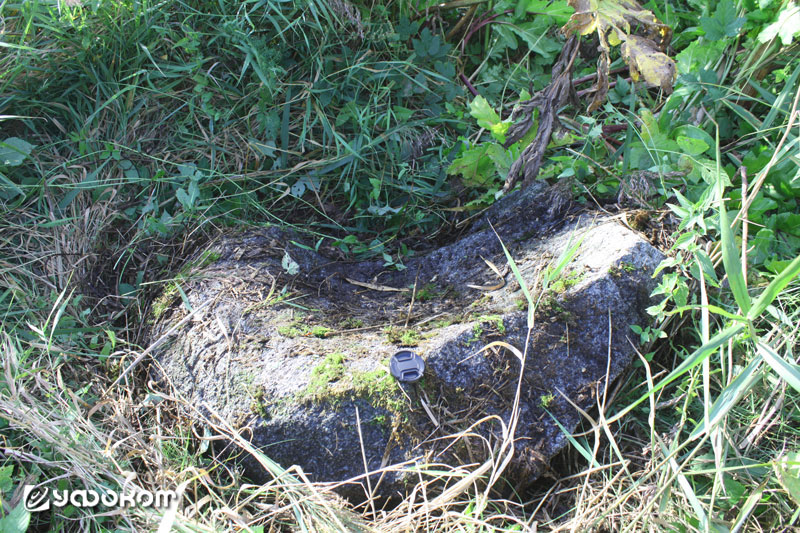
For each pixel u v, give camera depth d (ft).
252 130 9.55
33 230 8.33
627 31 7.70
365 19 10.10
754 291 7.53
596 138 9.29
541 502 6.34
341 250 9.00
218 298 7.60
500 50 10.92
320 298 8.00
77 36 8.77
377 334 7.26
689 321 7.52
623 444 6.89
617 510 6.24
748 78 9.15
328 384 6.51
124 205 8.93
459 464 6.40
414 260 8.75
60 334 7.51
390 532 5.92
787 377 5.33
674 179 8.39
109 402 6.81
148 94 9.30
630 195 8.34
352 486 6.32
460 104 10.55
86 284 8.25
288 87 9.61
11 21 8.69
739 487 6.08
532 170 8.55
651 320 7.25
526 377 6.75
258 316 7.42
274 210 9.41
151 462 6.38
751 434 6.53
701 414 6.85
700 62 9.33
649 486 6.21
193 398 6.87
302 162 9.45
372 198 9.65
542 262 7.72
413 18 10.70
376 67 9.99
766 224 8.05
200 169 9.21
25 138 8.90
